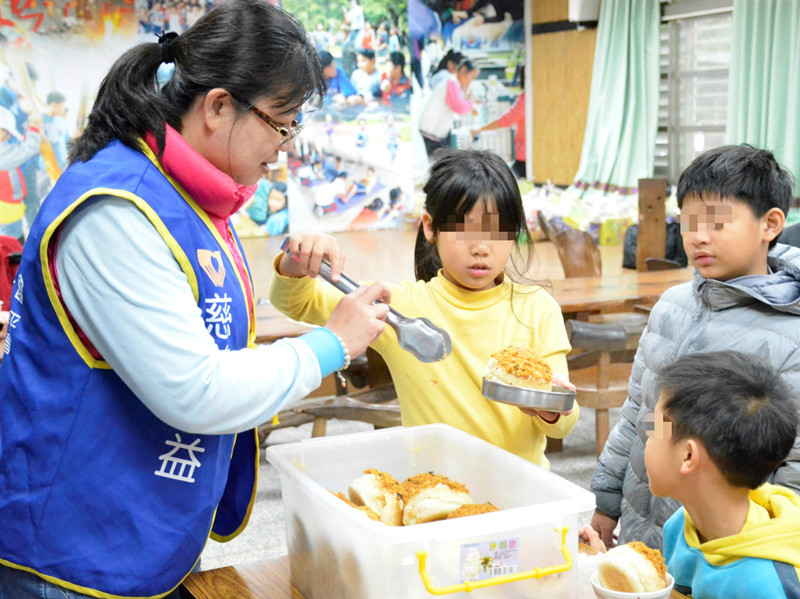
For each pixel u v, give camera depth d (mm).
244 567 1205
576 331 2957
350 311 1069
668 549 1223
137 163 987
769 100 6574
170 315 928
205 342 952
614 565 956
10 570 1004
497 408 1404
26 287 989
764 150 1411
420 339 1117
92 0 7883
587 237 4383
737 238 1385
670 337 1525
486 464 1193
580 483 3057
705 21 7695
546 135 9398
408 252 7707
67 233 942
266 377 960
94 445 981
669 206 7707
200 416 928
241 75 971
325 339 1031
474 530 927
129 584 994
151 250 940
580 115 8852
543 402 1186
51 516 979
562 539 972
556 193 9227
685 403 1056
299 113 1080
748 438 1010
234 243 1173
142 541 1000
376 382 3221
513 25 9438
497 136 9633
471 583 923
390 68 9164
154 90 1004
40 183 7906
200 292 1002
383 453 1269
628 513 1563
